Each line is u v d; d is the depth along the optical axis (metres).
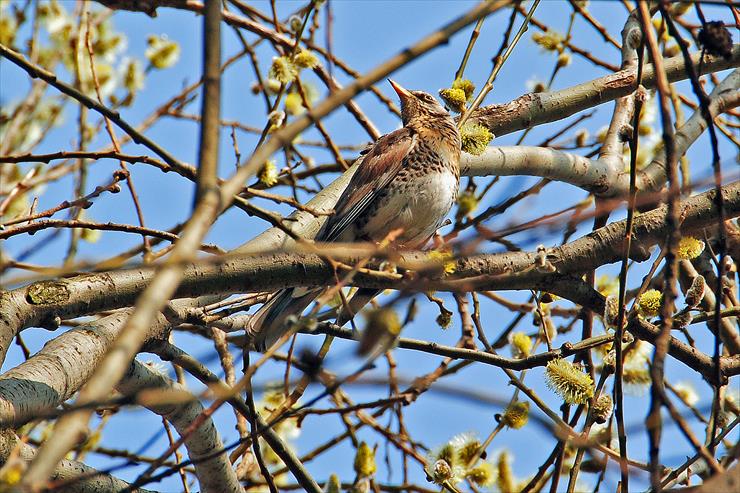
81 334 9.00
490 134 10.53
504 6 6.26
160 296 4.96
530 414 7.72
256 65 11.43
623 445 7.67
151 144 8.45
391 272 8.97
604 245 9.54
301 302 10.25
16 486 4.93
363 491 9.01
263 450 11.88
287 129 5.82
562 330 12.52
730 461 7.66
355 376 6.43
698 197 9.56
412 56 6.05
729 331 11.52
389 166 11.65
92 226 8.81
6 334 8.48
